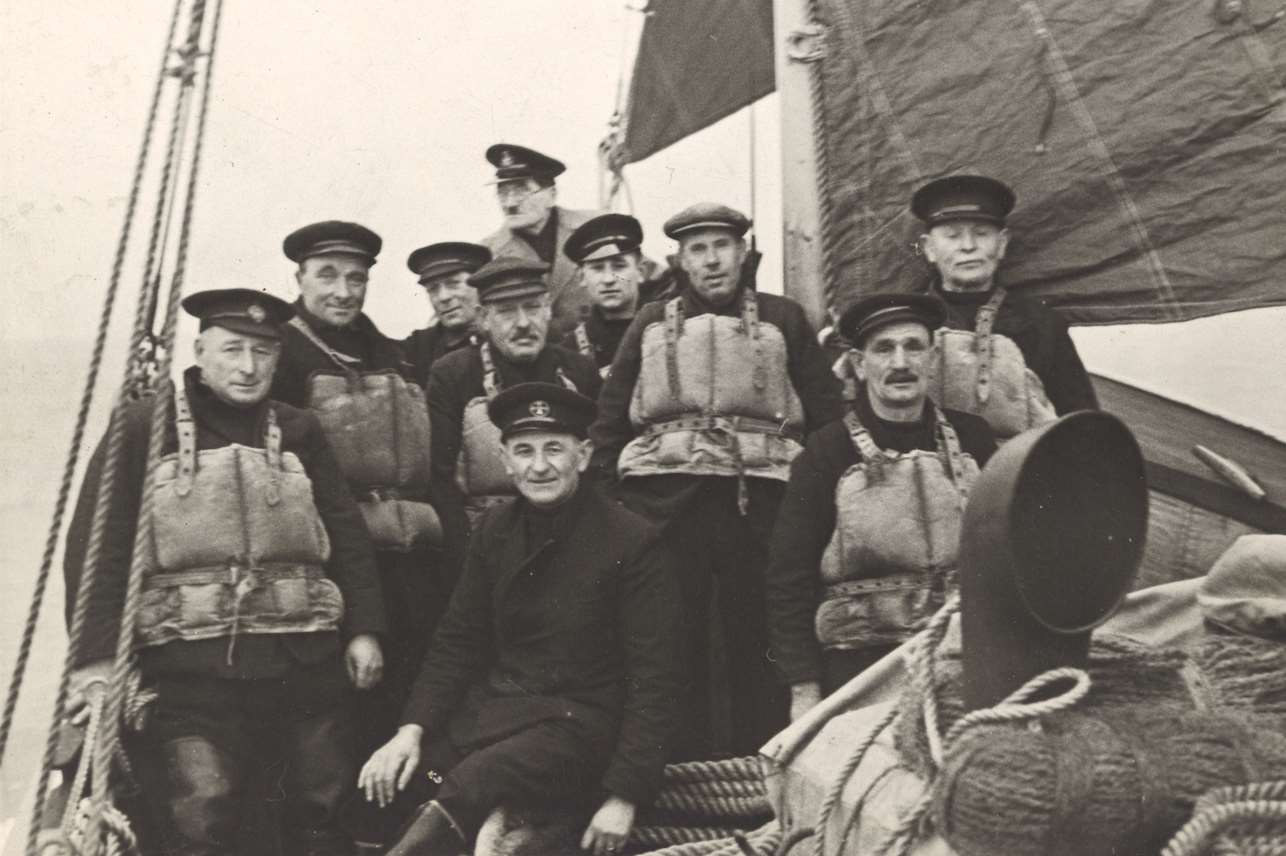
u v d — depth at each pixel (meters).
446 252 5.59
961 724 2.50
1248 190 4.55
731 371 4.51
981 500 2.63
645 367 4.59
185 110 3.64
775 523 4.36
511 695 4.11
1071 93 4.78
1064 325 4.65
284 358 4.84
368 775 4.10
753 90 5.84
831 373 4.61
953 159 4.96
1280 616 2.85
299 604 4.16
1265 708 2.76
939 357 4.46
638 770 3.93
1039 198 4.85
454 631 4.29
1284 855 2.34
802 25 5.12
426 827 3.86
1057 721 2.48
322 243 4.89
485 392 4.98
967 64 4.93
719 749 4.51
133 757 4.09
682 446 4.48
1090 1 4.75
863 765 3.10
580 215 6.30
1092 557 2.63
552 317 6.10
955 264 4.59
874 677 3.53
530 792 3.94
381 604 4.38
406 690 4.80
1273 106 4.50
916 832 2.73
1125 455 2.64
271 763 4.18
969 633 2.68
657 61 6.82
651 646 4.06
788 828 3.39
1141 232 4.70
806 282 5.12
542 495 4.13
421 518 4.80
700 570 4.48
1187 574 4.99
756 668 4.51
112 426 3.66
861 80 5.09
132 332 3.64
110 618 4.13
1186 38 4.62
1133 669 2.76
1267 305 4.53
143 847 3.99
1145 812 2.38
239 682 4.09
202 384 4.31
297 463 4.29
